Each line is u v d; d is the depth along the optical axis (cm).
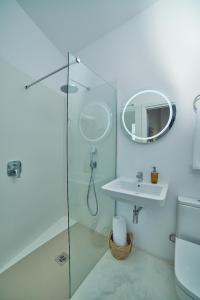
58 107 197
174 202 130
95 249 143
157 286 114
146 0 128
